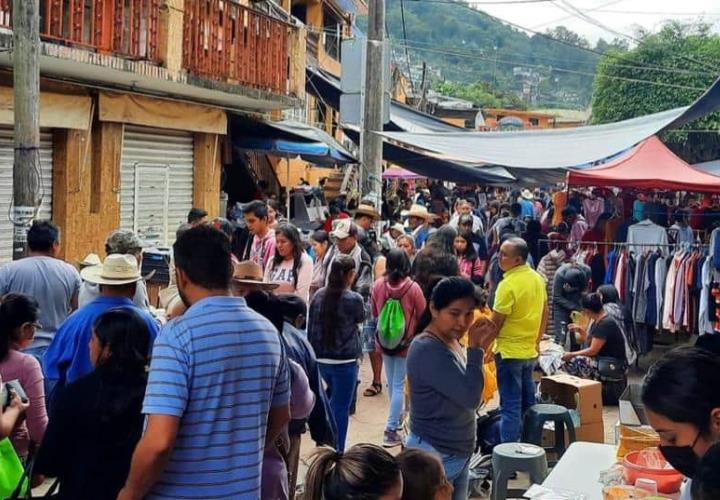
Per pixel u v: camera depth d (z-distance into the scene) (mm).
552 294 10906
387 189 27328
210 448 3131
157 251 9789
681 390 2305
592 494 3979
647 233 12367
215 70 11602
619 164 12266
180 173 13133
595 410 6848
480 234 14445
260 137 15141
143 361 3584
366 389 9305
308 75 18250
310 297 7973
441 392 4340
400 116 19625
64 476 3520
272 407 3637
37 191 6734
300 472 5723
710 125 33062
